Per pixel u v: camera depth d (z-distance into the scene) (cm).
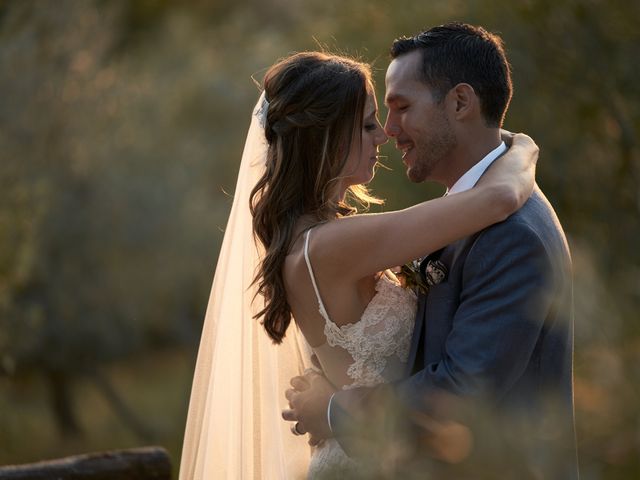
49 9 1528
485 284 279
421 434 185
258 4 1972
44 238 1684
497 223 282
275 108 306
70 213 1709
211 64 1938
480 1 935
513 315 270
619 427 136
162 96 1872
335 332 302
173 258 1870
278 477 331
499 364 268
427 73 309
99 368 1870
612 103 918
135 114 1786
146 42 1991
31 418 1728
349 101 306
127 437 1933
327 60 313
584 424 138
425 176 321
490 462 154
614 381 138
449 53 307
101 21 1667
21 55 1474
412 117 312
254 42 1917
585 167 920
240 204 343
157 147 1845
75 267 1750
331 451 299
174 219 1861
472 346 271
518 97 927
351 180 320
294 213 308
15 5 1498
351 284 298
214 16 2166
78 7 1574
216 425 340
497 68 310
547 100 924
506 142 336
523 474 153
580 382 143
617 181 901
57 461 397
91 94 1634
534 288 271
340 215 323
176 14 2089
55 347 1745
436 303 298
